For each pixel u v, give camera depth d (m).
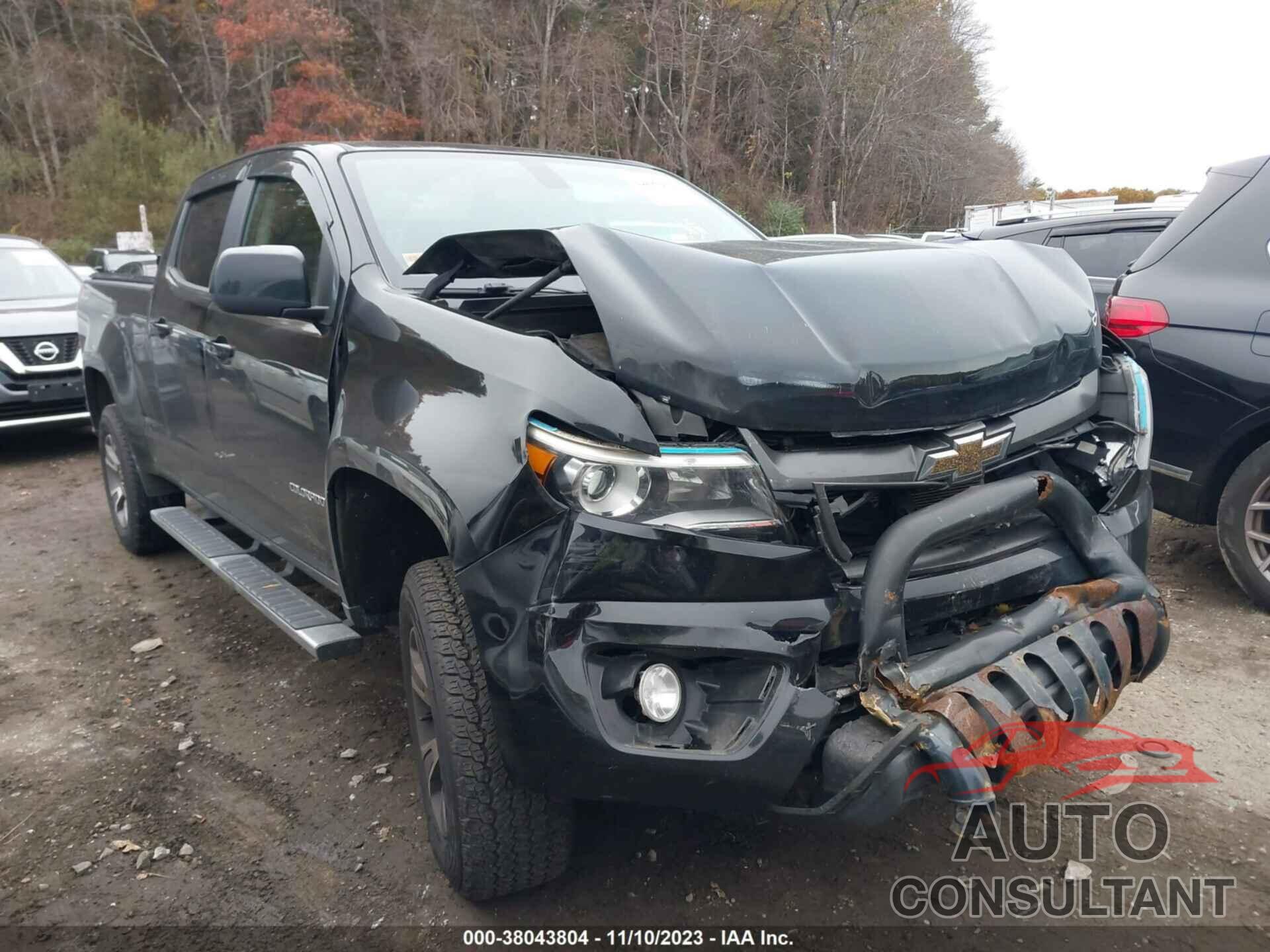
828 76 43.44
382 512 2.76
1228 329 4.02
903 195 46.09
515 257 2.62
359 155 3.40
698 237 3.64
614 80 41.44
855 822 2.01
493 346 2.25
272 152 3.77
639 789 2.03
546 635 1.99
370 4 42.12
